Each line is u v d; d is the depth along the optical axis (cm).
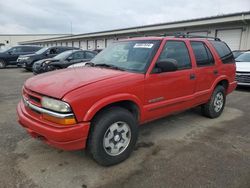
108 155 301
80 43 3797
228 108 605
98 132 286
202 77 442
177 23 1864
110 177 284
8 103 623
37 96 284
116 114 299
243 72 845
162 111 371
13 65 1822
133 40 414
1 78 1148
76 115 264
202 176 286
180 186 266
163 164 314
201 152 350
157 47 365
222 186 267
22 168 299
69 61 1107
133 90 317
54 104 264
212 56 476
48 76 331
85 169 300
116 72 335
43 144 366
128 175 288
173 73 376
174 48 393
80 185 268
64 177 282
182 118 511
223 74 506
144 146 369
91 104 273
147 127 454
